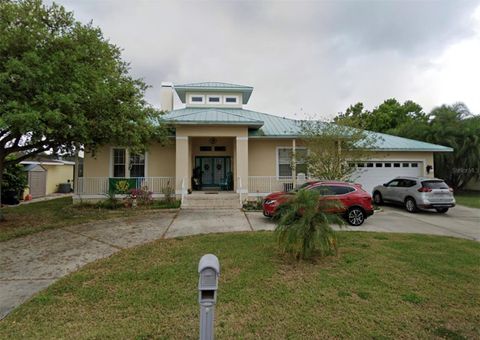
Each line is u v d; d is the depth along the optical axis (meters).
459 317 3.29
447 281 4.36
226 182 16.11
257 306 3.52
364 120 13.99
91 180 13.55
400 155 15.52
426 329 3.04
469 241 7.02
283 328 3.03
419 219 10.47
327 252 5.58
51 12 8.31
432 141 19.98
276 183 14.34
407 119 33.66
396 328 3.05
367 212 9.20
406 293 3.91
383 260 5.35
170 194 13.48
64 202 15.92
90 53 8.81
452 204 11.38
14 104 6.43
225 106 18.72
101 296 3.79
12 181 15.24
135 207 12.48
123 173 14.34
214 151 16.33
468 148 18.92
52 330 2.97
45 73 7.12
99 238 7.20
